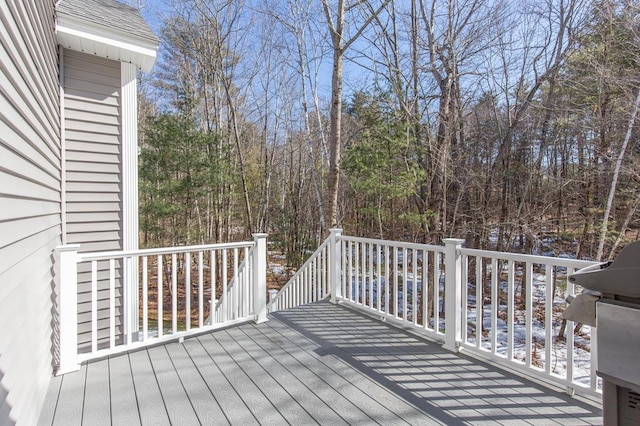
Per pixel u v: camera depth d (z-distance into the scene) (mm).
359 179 7938
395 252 3576
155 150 10273
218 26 11359
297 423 2021
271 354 2945
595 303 1297
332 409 2158
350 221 10078
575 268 2152
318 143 12828
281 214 14047
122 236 4121
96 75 3986
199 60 12055
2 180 1454
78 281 3795
